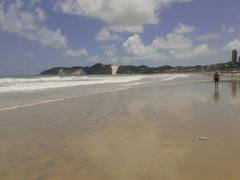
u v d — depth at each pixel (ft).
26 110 52.13
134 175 20.70
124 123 39.99
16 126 38.22
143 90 102.53
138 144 28.91
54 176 20.85
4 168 22.58
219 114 45.91
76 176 20.79
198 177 19.99
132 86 130.31
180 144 28.48
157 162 23.31
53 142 30.09
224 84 144.56
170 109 52.80
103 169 22.08
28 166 22.99
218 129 34.71
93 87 121.60
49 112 49.93
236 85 133.28
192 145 28.02
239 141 29.07
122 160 24.08
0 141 30.55
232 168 21.56
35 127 37.60
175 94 84.94
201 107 54.65
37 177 20.74
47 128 36.99
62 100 68.49
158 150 26.66
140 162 23.44
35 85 127.34
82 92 92.94
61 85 133.59
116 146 28.32
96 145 28.78
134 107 56.08
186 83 160.45
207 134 32.35
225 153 25.21
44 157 25.21
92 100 68.69
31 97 75.05
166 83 163.53
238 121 39.42
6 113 48.75
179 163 22.94
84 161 24.04
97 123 40.16
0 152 26.73
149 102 64.03
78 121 41.73
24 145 29.01
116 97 76.07
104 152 26.43
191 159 23.84
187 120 41.29
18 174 21.33
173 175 20.48
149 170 21.58
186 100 67.67
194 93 87.86
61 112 50.06
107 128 36.78
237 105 56.54
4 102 63.62
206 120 40.83
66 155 25.72
